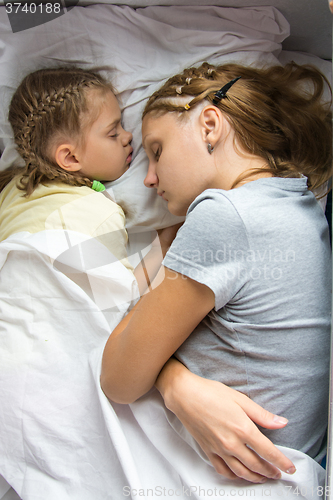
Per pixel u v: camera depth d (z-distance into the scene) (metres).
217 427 0.54
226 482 0.59
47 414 0.67
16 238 0.73
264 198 0.59
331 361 0.54
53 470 0.66
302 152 0.78
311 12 0.87
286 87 0.79
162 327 0.57
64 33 0.88
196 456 0.62
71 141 0.83
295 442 0.60
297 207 0.61
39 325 0.71
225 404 0.55
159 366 0.59
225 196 0.58
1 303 0.72
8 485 0.71
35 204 0.79
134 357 0.58
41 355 0.70
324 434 0.64
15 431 0.67
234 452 0.53
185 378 0.58
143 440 0.66
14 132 0.87
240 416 0.54
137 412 0.65
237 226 0.56
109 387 0.62
